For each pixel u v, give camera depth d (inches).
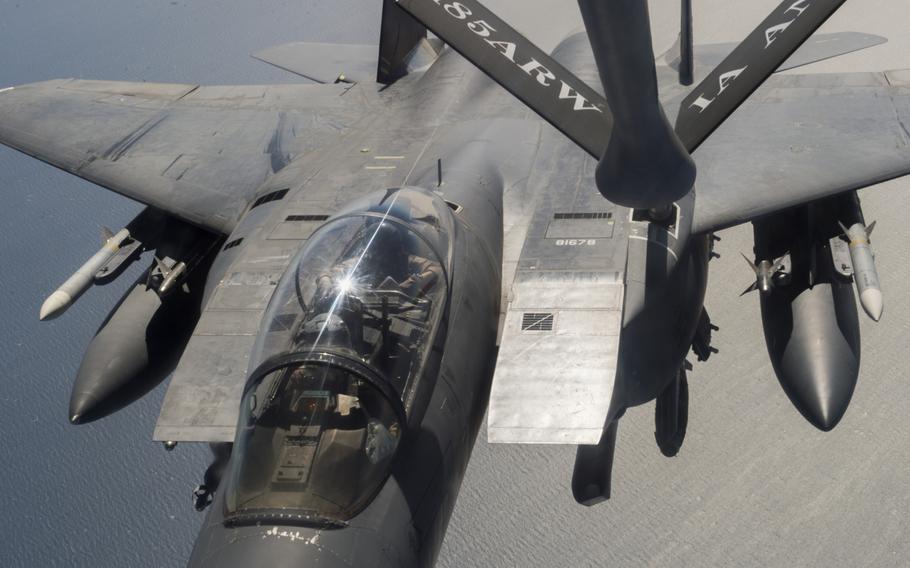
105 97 558.6
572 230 359.3
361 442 254.4
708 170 419.2
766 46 335.6
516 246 375.9
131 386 416.2
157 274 430.9
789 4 350.3
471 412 303.6
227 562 233.5
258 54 641.6
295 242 372.8
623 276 327.0
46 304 406.6
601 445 349.7
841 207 419.2
